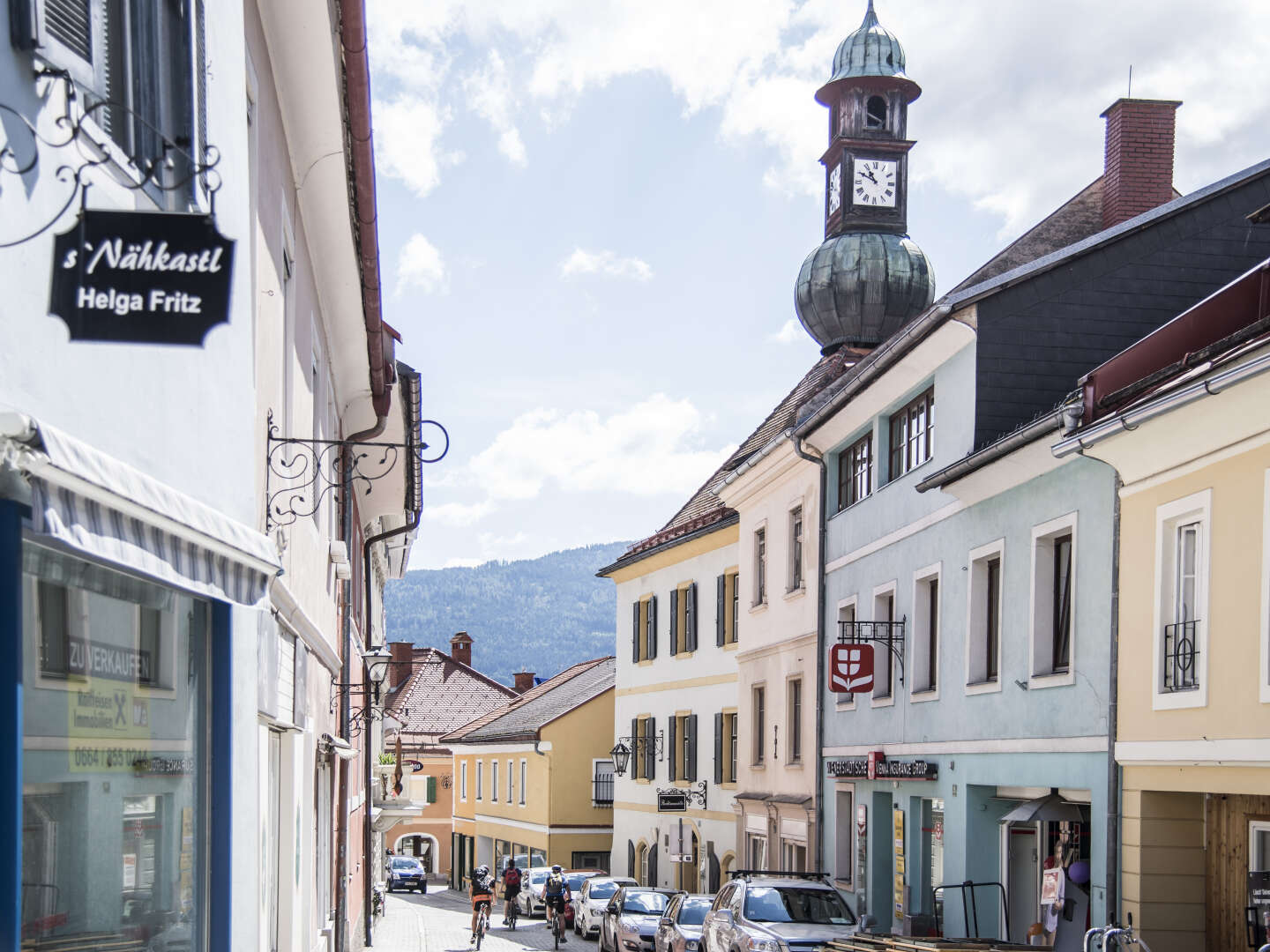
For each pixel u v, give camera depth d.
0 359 4.25
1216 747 12.43
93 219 4.39
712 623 35.62
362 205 11.27
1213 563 12.66
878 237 43.47
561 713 50.91
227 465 7.24
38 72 4.49
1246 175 19.58
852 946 16.12
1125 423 13.06
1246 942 12.71
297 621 11.04
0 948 4.23
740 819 31.53
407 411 19.52
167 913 6.34
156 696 6.21
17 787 4.31
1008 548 17.73
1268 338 10.78
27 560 4.73
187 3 6.16
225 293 4.39
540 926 43.09
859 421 24.19
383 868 50.62
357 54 9.08
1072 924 14.96
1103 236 19.34
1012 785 17.28
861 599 24.08
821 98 44.69
